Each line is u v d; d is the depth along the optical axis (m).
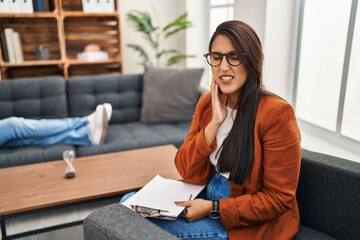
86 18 3.62
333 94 2.07
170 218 1.17
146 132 2.72
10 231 1.95
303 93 2.32
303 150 1.42
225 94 1.28
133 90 3.02
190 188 1.39
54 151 2.31
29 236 1.89
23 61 3.29
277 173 1.13
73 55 3.67
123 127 2.87
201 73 2.95
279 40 2.24
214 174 1.35
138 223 0.93
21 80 2.70
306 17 2.20
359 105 1.92
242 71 1.15
